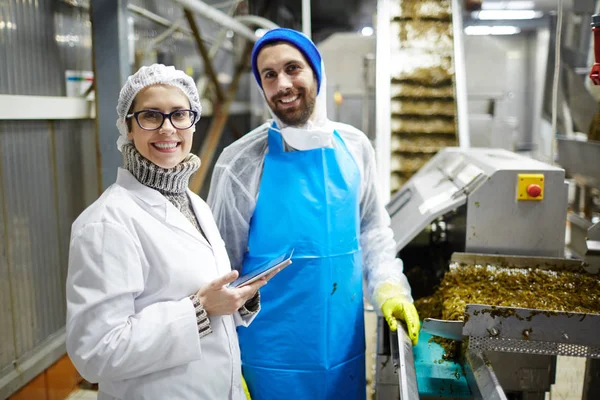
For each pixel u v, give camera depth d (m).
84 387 2.49
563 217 1.57
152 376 1.01
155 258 1.02
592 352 1.15
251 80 6.22
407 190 2.32
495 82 6.25
